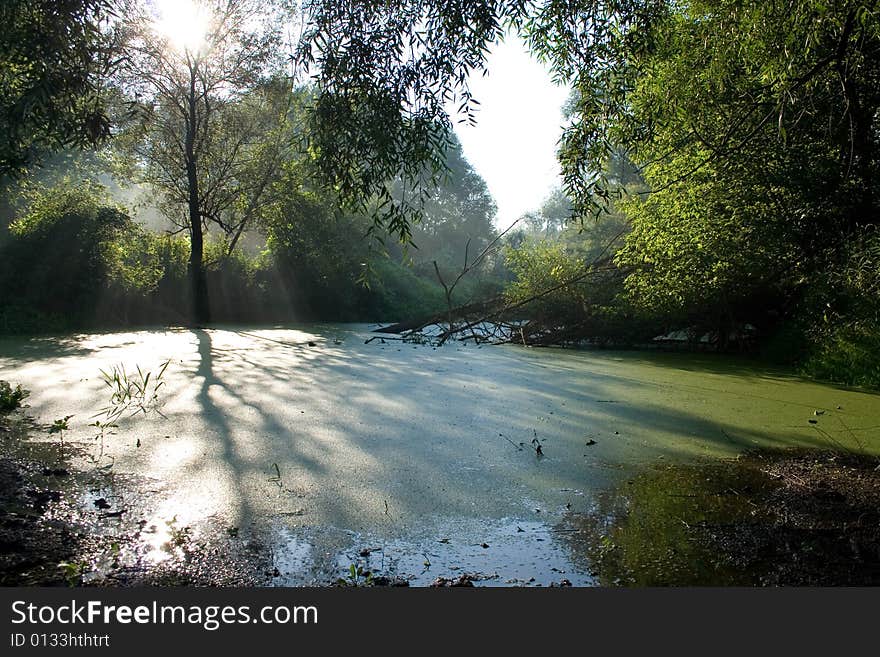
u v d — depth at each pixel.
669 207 9.35
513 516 3.22
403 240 3.93
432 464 4.08
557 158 4.60
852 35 5.27
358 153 3.81
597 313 11.62
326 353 9.95
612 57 4.30
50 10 3.44
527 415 5.55
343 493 3.51
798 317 9.02
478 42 3.83
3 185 14.29
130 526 2.96
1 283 12.29
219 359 8.71
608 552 2.79
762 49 5.30
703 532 3.02
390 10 3.81
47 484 3.48
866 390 6.84
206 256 17.80
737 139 8.10
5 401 5.31
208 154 16.72
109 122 3.92
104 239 13.41
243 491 3.50
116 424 4.89
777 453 4.43
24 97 3.35
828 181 8.22
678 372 8.23
